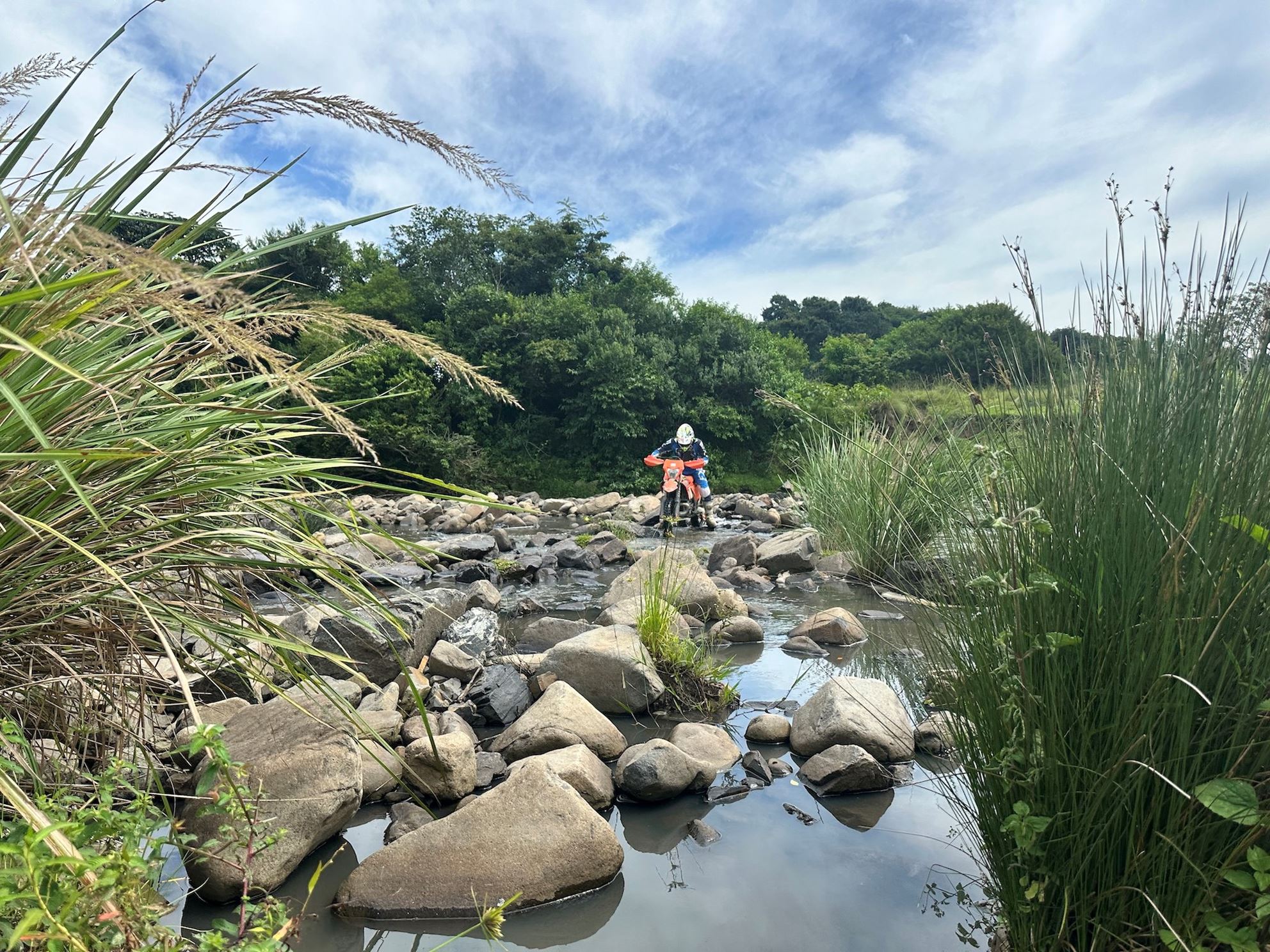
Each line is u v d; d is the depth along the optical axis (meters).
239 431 2.28
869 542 7.16
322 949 2.06
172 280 1.07
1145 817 1.63
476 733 3.65
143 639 2.11
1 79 1.71
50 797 1.74
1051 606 1.86
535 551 9.31
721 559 8.63
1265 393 1.80
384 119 1.62
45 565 1.76
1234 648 1.58
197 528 2.02
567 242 35.22
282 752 2.57
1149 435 1.91
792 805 2.96
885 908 2.24
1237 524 1.61
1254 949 1.44
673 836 2.73
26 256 1.10
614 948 2.06
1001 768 1.88
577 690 4.04
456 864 2.31
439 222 35.25
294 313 1.38
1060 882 1.75
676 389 28.23
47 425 1.69
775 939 2.10
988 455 2.18
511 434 28.17
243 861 2.18
